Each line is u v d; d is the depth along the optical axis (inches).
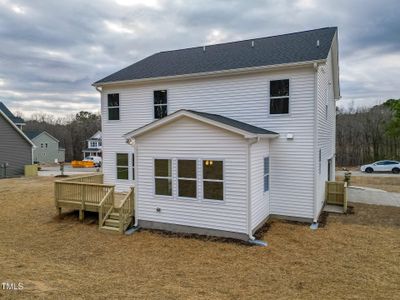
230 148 366.0
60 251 341.7
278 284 245.6
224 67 482.6
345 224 426.3
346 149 1583.4
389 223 431.5
